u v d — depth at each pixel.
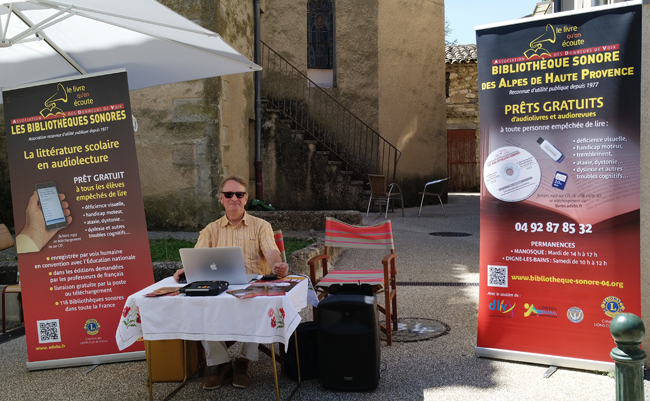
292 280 3.47
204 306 3.09
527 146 3.63
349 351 3.29
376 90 13.15
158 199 9.23
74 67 4.81
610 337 3.45
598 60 3.38
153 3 3.55
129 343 3.19
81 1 3.64
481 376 3.49
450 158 20.28
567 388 3.27
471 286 5.86
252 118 11.15
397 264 7.00
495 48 3.68
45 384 3.67
